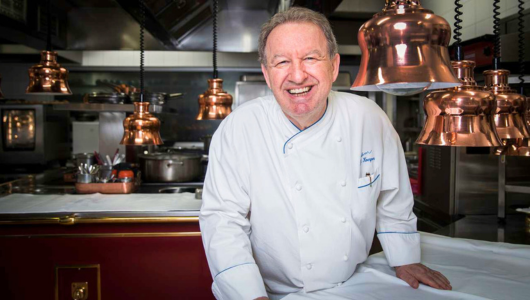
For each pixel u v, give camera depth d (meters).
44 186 2.85
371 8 4.92
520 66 1.40
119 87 3.94
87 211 2.07
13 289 2.10
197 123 5.99
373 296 1.19
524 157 2.61
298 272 1.26
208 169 1.36
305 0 2.93
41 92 2.36
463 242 1.65
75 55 5.32
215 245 1.21
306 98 1.08
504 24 3.25
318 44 1.05
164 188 2.88
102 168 2.89
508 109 1.13
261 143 1.27
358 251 1.31
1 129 5.09
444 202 2.72
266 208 1.26
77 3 5.21
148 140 2.30
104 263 2.11
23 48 5.04
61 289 2.11
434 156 2.87
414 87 0.90
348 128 1.29
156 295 2.12
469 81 1.02
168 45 4.99
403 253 1.35
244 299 1.09
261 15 5.47
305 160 1.23
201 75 5.92
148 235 2.10
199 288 2.12
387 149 1.37
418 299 1.16
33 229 2.09
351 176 1.28
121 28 5.45
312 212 1.23
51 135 5.33
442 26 0.80
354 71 5.90
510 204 2.62
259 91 5.45
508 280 1.29
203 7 4.47
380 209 1.42
